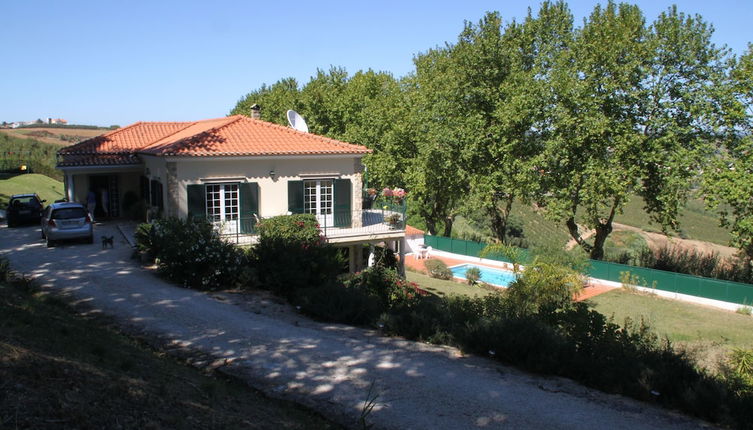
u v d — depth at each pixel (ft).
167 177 63.82
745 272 92.89
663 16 90.94
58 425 14.92
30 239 71.00
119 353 25.09
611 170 87.76
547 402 25.27
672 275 83.30
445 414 23.25
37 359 19.21
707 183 79.87
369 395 25.13
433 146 107.14
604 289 89.10
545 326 32.40
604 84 88.84
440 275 94.89
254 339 33.78
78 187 87.40
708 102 85.92
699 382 25.53
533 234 225.35
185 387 22.04
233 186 67.72
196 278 48.03
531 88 94.79
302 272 48.98
